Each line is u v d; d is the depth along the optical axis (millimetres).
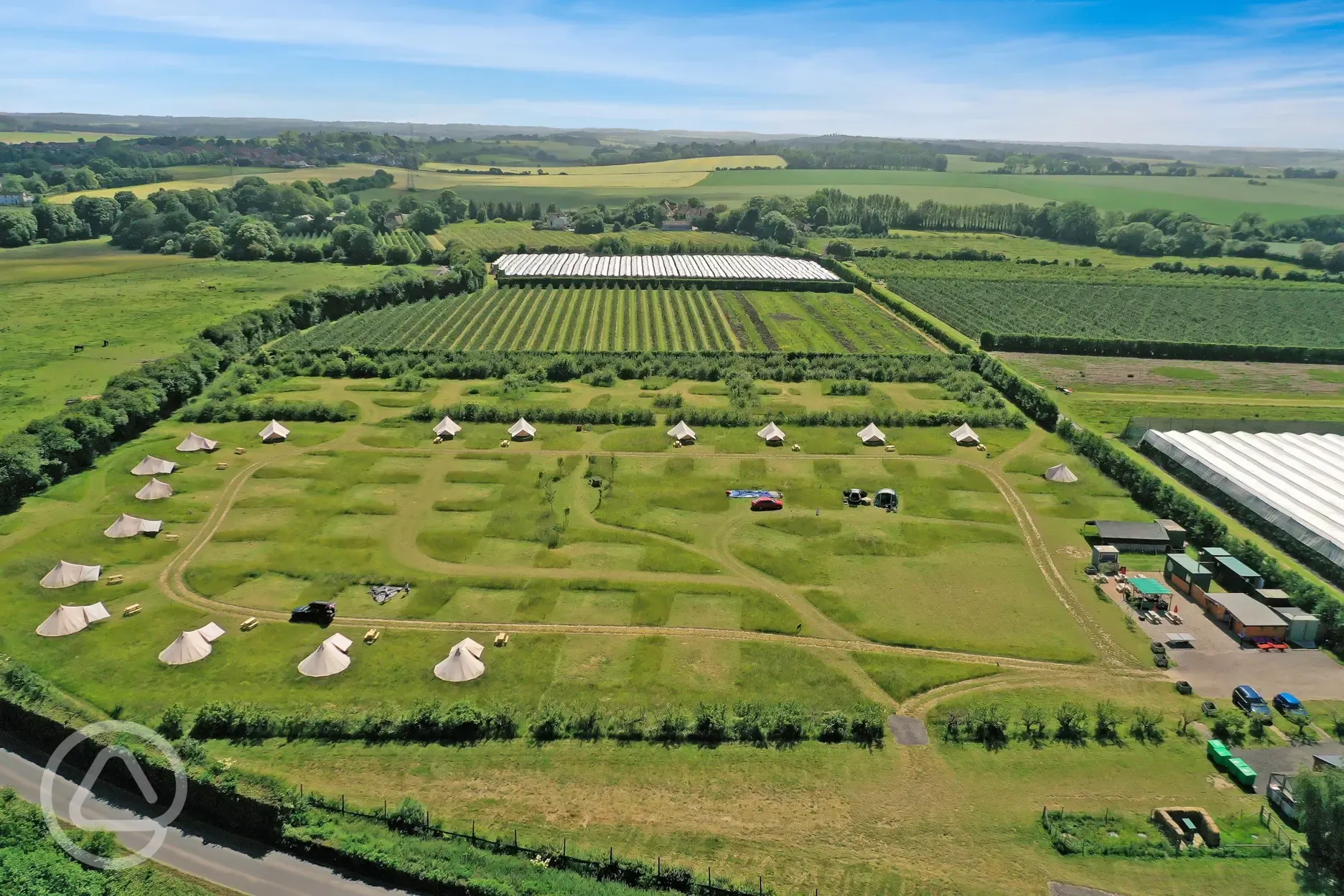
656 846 57125
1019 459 124188
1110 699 74000
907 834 58812
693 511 106750
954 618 85438
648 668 76750
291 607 85875
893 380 163750
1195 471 118500
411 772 64000
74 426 116625
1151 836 58844
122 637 79812
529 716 70500
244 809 57125
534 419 136750
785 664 77875
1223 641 82438
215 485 112500
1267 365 179125
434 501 108750
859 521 104750
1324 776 57344
